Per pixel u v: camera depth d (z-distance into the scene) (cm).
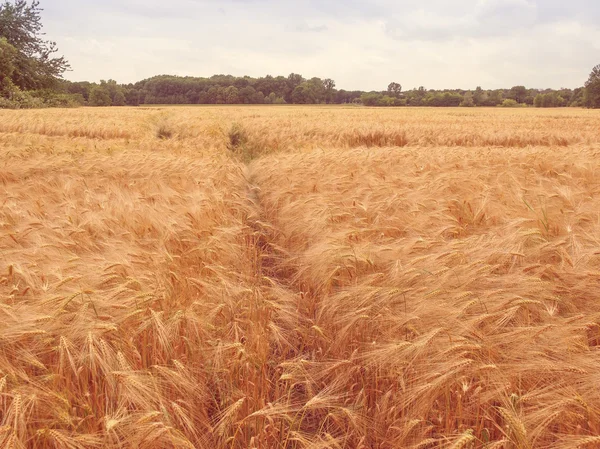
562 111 6309
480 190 603
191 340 275
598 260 318
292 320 328
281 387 268
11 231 405
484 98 11888
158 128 2353
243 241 471
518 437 185
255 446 216
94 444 196
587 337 254
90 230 439
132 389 212
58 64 5491
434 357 233
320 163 865
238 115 3462
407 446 215
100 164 858
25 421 200
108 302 278
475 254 346
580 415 203
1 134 1509
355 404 238
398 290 282
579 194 546
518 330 243
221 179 783
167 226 435
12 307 259
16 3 5184
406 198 539
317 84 13012
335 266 361
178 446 194
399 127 2092
